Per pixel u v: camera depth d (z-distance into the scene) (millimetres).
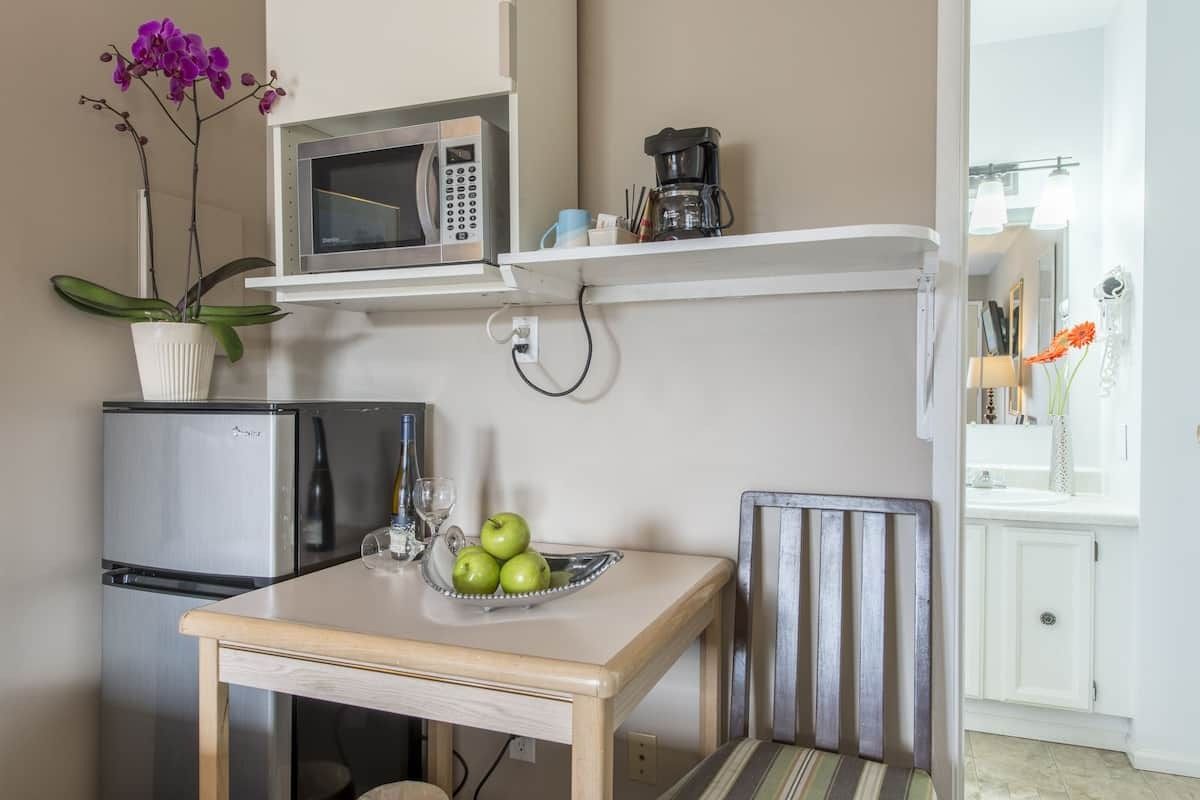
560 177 1644
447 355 1901
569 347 1778
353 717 1583
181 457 1521
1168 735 2422
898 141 1505
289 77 1626
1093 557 2498
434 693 1077
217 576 1491
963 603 1481
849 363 1549
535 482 1813
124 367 1715
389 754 1701
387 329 1964
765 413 1610
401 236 1507
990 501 2760
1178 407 2400
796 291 1562
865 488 1537
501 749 1824
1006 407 3012
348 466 1643
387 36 1544
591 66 1744
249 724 1402
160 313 1640
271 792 1386
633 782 1693
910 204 1498
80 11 1603
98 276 1643
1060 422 2830
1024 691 2584
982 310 3045
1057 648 2545
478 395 1871
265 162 2068
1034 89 3014
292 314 2053
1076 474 2891
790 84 1581
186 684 1504
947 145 1465
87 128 1616
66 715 1576
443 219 1471
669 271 1528
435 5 1505
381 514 1741
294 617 1187
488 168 1456
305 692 1161
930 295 1438
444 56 1496
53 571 1558
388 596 1315
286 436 1477
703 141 1339
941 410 1472
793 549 1515
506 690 1031
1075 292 2961
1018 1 2748
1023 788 2320
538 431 1811
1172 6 2420
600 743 971
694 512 1666
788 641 1493
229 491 1480
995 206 2951
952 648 1462
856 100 1533
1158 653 2422
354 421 1661
